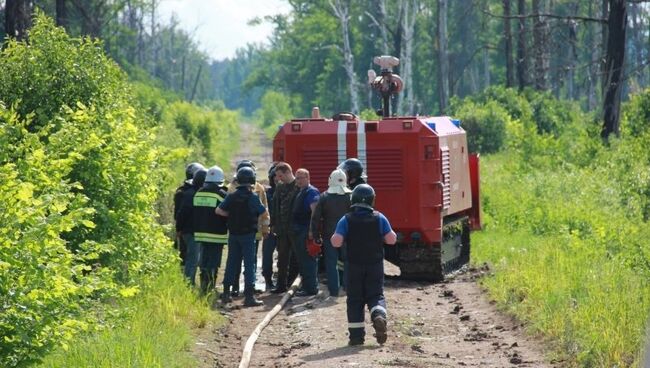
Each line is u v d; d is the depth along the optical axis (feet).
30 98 93.56
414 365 62.69
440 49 367.66
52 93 93.91
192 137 307.58
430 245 105.50
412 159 104.73
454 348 69.97
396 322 79.30
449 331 76.84
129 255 84.07
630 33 534.78
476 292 94.68
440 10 367.66
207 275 95.55
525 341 71.46
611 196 146.51
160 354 62.34
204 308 82.74
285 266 98.99
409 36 400.26
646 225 118.42
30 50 95.14
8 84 93.76
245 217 92.99
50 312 56.29
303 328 79.20
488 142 296.92
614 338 61.77
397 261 108.37
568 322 69.15
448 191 109.40
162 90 496.64
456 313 84.48
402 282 106.11
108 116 87.81
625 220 121.39
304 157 106.11
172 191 132.98
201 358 67.67
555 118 324.80
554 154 233.76
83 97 94.48
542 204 144.25
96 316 68.49
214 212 94.73
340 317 82.33
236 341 75.77
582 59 542.57
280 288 99.45
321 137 105.70
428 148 104.63
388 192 105.09
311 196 96.94
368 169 105.40
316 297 94.89
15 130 65.62
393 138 104.78
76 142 81.71
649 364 33.19
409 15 574.15
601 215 128.67
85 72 95.09
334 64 599.16
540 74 350.64
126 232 84.07
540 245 110.93
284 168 98.32
